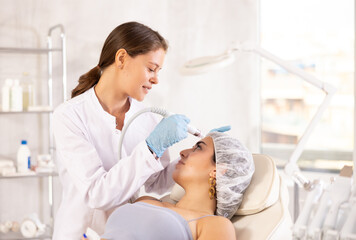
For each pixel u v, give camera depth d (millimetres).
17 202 3193
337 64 2945
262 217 1490
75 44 3264
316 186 1192
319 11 3010
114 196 1416
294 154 2182
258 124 3332
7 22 3133
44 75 3211
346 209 1076
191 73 2387
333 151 2955
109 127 1578
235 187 1490
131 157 1407
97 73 1639
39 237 2969
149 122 1728
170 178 1741
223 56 2336
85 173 1438
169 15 3400
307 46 3074
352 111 2871
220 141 1534
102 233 1586
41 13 3189
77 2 3252
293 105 3150
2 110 2922
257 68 3303
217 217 1432
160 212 1432
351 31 2885
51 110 2982
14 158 3176
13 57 3148
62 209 1590
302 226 1106
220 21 3410
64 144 1468
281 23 3191
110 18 3314
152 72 1546
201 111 3414
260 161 1616
